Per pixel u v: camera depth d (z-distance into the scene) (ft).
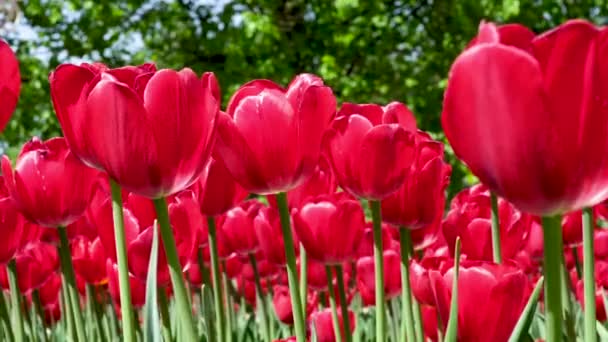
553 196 1.32
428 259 2.38
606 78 1.28
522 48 1.30
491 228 2.54
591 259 1.80
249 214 3.69
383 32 17.24
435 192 2.45
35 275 3.61
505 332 1.80
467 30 16.74
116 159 1.73
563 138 1.29
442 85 16.57
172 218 2.25
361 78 16.76
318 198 2.64
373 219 2.26
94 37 16.25
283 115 1.97
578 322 3.17
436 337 2.63
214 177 2.58
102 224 2.33
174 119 1.73
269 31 15.56
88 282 3.42
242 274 5.14
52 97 1.79
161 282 2.27
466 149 1.33
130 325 1.86
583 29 1.25
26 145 2.32
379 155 2.15
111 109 1.70
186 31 16.85
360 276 3.38
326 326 3.26
